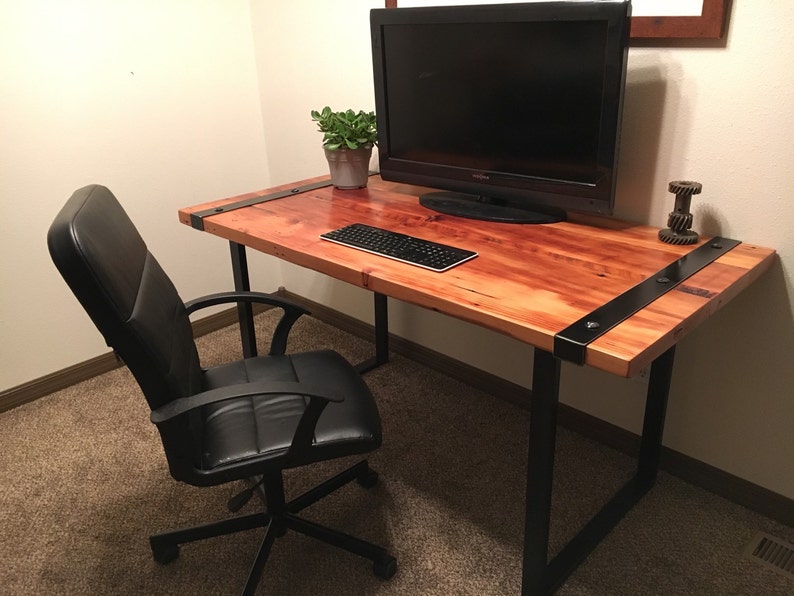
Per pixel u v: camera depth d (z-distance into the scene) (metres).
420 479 1.93
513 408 2.27
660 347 1.09
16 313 2.32
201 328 2.87
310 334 2.84
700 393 1.78
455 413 2.24
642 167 1.67
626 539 1.68
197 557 1.67
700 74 1.50
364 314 2.75
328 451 1.36
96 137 2.35
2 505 1.87
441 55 1.75
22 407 2.38
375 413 1.47
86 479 1.98
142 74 2.41
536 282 1.35
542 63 1.57
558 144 1.62
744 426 1.72
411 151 1.96
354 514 1.79
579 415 2.10
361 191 2.14
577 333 1.11
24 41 2.11
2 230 2.22
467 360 2.39
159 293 1.42
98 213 1.28
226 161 2.76
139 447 2.13
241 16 2.63
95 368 2.57
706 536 1.69
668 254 1.48
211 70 2.60
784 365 1.59
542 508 1.37
